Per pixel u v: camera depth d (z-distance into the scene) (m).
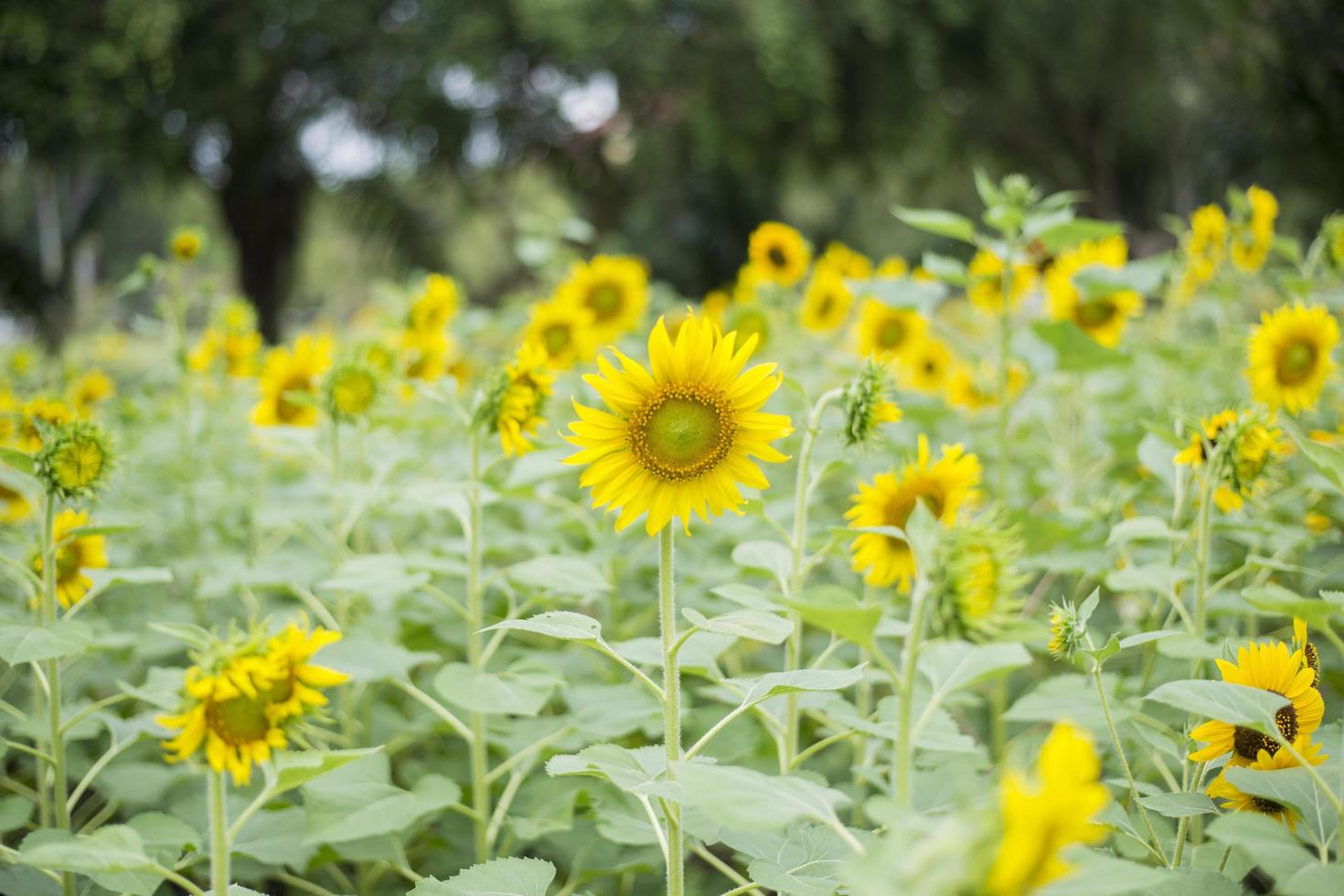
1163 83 20.34
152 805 3.30
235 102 16.30
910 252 25.94
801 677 1.99
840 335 7.08
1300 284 4.30
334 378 3.70
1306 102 14.61
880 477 2.28
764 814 1.51
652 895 3.25
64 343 12.34
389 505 4.23
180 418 5.25
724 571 3.77
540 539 3.94
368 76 17.44
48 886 2.61
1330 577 3.56
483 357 6.78
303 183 18.94
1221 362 5.13
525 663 2.94
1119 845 2.50
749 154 18.39
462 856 3.18
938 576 1.54
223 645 1.70
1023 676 3.90
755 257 6.30
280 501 5.11
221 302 5.38
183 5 15.07
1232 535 3.39
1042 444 5.73
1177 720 2.79
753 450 1.99
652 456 1.98
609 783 2.88
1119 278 4.06
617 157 19.61
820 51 17.06
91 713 2.68
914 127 19.62
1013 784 1.13
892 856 1.18
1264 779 1.90
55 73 14.26
